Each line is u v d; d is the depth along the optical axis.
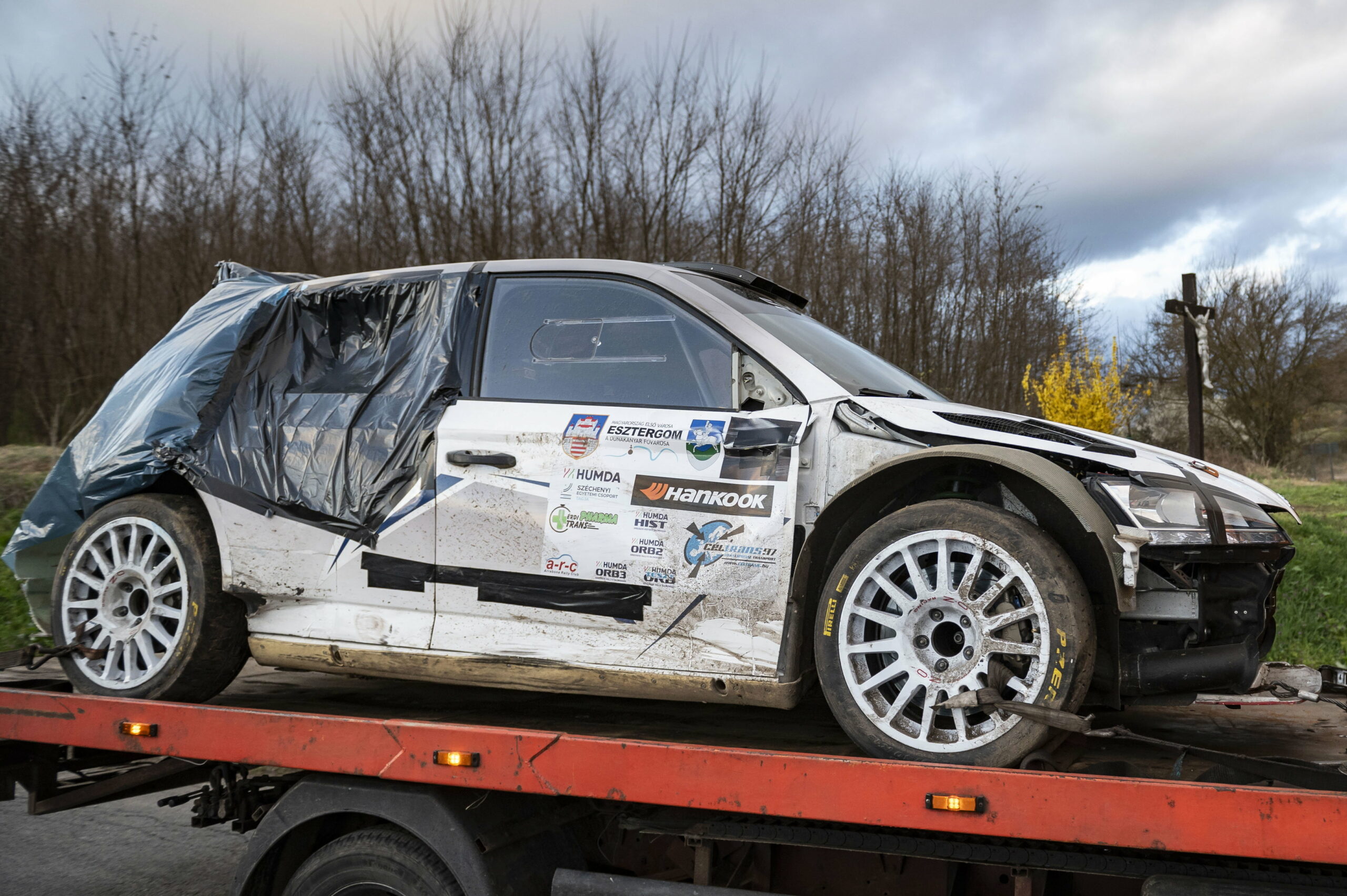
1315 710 3.67
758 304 3.52
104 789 3.41
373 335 3.67
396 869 2.68
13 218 12.38
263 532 3.41
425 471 3.25
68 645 3.56
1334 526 11.80
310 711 3.53
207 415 3.61
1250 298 30.00
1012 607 2.55
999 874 2.51
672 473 2.95
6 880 4.06
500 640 3.10
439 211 12.49
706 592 2.86
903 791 2.24
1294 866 2.15
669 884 2.55
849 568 2.68
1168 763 2.61
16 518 8.94
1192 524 2.55
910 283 15.26
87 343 12.91
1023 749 2.40
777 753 2.38
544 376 3.30
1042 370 16.77
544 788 2.53
